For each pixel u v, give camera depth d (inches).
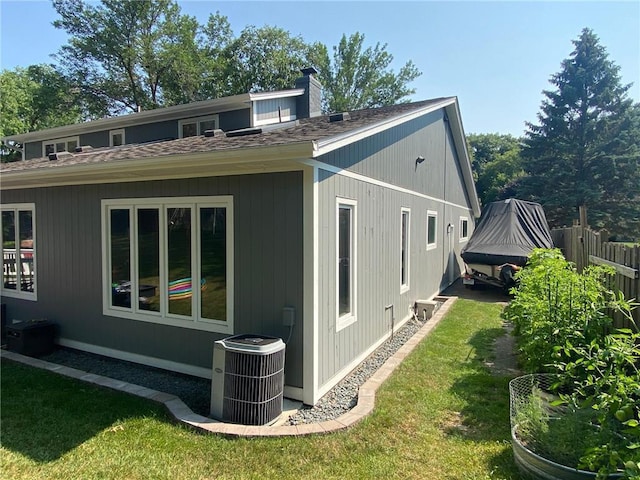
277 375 144.6
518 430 114.7
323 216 165.3
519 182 1157.7
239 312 173.8
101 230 216.2
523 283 212.1
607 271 156.9
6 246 265.3
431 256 394.0
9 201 258.8
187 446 122.8
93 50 871.1
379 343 244.5
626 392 98.7
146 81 938.7
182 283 190.1
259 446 122.2
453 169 503.8
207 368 184.2
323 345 166.4
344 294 195.6
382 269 247.9
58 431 132.6
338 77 1135.0
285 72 1024.9
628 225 1009.5
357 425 135.0
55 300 237.9
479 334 257.4
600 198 1026.7
